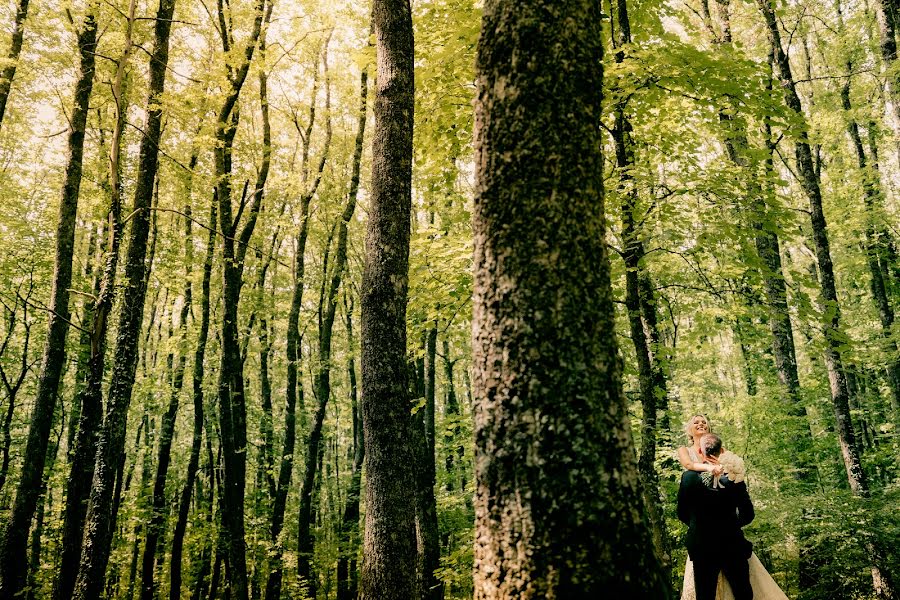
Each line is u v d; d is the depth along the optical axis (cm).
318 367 1573
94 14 1062
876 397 1892
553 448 186
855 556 731
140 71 1404
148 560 1480
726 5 1140
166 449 1593
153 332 2728
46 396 1009
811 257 1616
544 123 211
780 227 685
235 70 1164
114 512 1514
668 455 943
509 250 206
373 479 482
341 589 1619
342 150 1966
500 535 188
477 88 233
